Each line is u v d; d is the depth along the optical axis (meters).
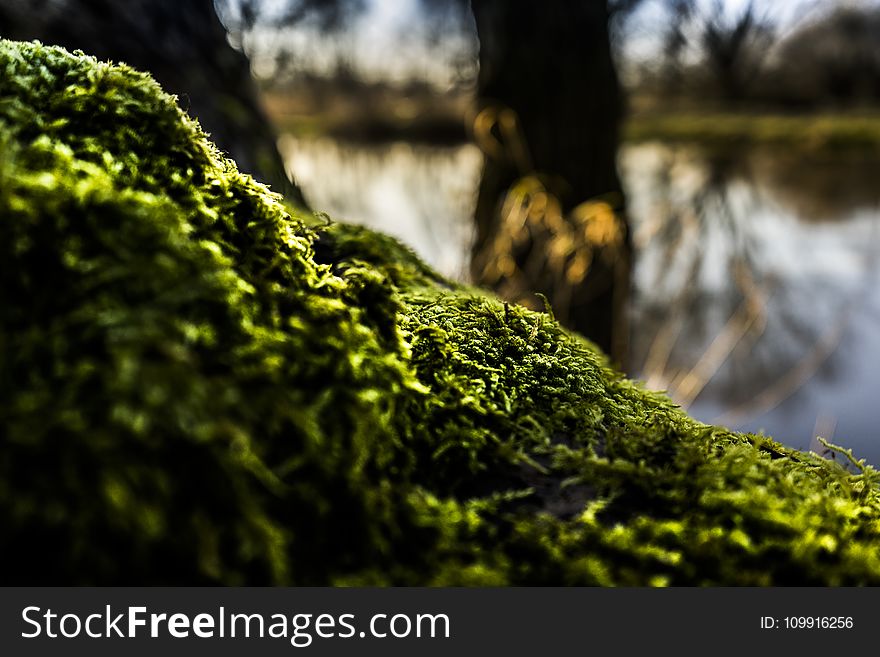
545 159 4.90
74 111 0.91
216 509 0.64
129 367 0.62
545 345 1.20
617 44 7.67
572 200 4.91
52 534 0.58
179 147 0.95
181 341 0.69
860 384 5.95
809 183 15.73
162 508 0.61
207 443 0.64
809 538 0.85
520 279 4.84
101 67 0.99
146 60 2.43
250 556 0.64
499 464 0.94
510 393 1.06
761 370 6.28
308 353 0.82
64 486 0.58
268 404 0.73
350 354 0.85
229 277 0.82
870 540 0.91
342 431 0.79
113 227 0.75
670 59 20.38
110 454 0.59
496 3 4.95
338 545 0.75
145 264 0.73
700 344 6.62
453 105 24.95
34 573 0.57
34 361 0.63
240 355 0.74
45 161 0.81
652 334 6.86
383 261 1.60
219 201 0.94
